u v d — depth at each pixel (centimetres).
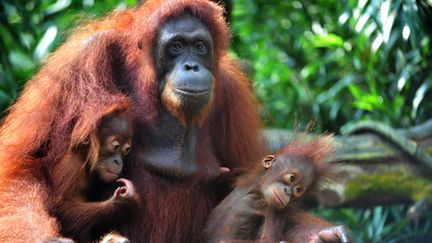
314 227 997
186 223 1014
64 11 1689
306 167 1021
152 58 990
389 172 1362
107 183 987
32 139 966
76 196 956
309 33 1748
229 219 995
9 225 879
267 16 1805
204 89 959
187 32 977
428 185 1354
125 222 973
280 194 992
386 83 1602
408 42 1499
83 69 993
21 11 1559
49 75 1002
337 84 1605
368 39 1499
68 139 959
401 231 1469
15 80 1570
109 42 1024
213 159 1052
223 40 1022
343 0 1608
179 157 1010
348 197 1359
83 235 952
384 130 1373
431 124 1423
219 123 1084
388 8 1378
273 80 1702
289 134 1377
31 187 927
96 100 973
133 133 1002
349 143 1386
